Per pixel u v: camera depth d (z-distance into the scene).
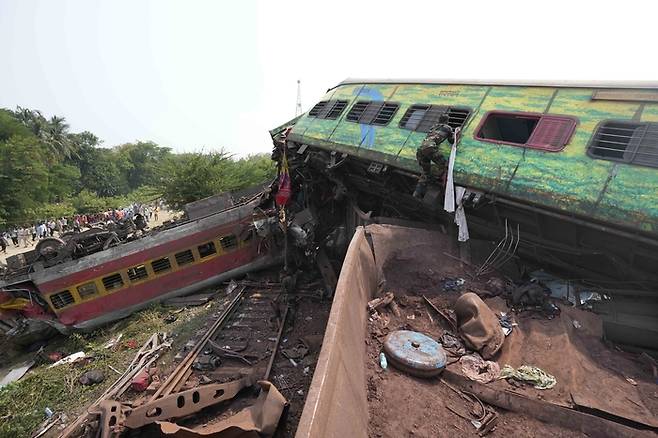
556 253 7.49
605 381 4.97
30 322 14.59
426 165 8.35
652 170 5.82
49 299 14.49
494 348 5.47
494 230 8.33
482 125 8.51
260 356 11.45
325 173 13.79
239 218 16.62
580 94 7.47
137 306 15.90
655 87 6.48
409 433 4.35
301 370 10.49
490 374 5.12
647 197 5.66
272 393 6.72
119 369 11.95
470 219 8.70
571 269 7.32
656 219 5.46
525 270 7.75
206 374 10.95
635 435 4.18
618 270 6.71
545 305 6.29
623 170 6.08
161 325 14.46
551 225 7.15
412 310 6.58
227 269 16.95
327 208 15.38
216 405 9.02
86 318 15.16
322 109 14.77
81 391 11.09
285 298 14.45
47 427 9.80
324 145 12.80
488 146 7.96
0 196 34.00
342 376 4.23
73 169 56.22
